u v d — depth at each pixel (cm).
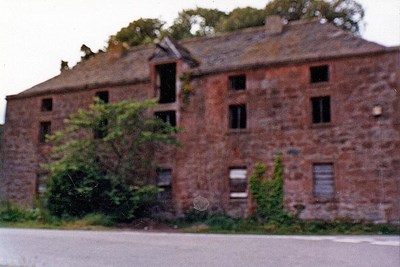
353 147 1814
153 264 719
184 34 2398
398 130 1756
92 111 2155
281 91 1980
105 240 1098
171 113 2238
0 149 2588
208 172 2053
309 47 2023
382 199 1736
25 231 1395
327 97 1920
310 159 1880
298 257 809
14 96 2614
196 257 800
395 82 1791
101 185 1938
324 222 1794
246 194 1988
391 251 909
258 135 1991
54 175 1961
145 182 2062
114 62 2558
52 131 2472
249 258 791
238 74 2075
